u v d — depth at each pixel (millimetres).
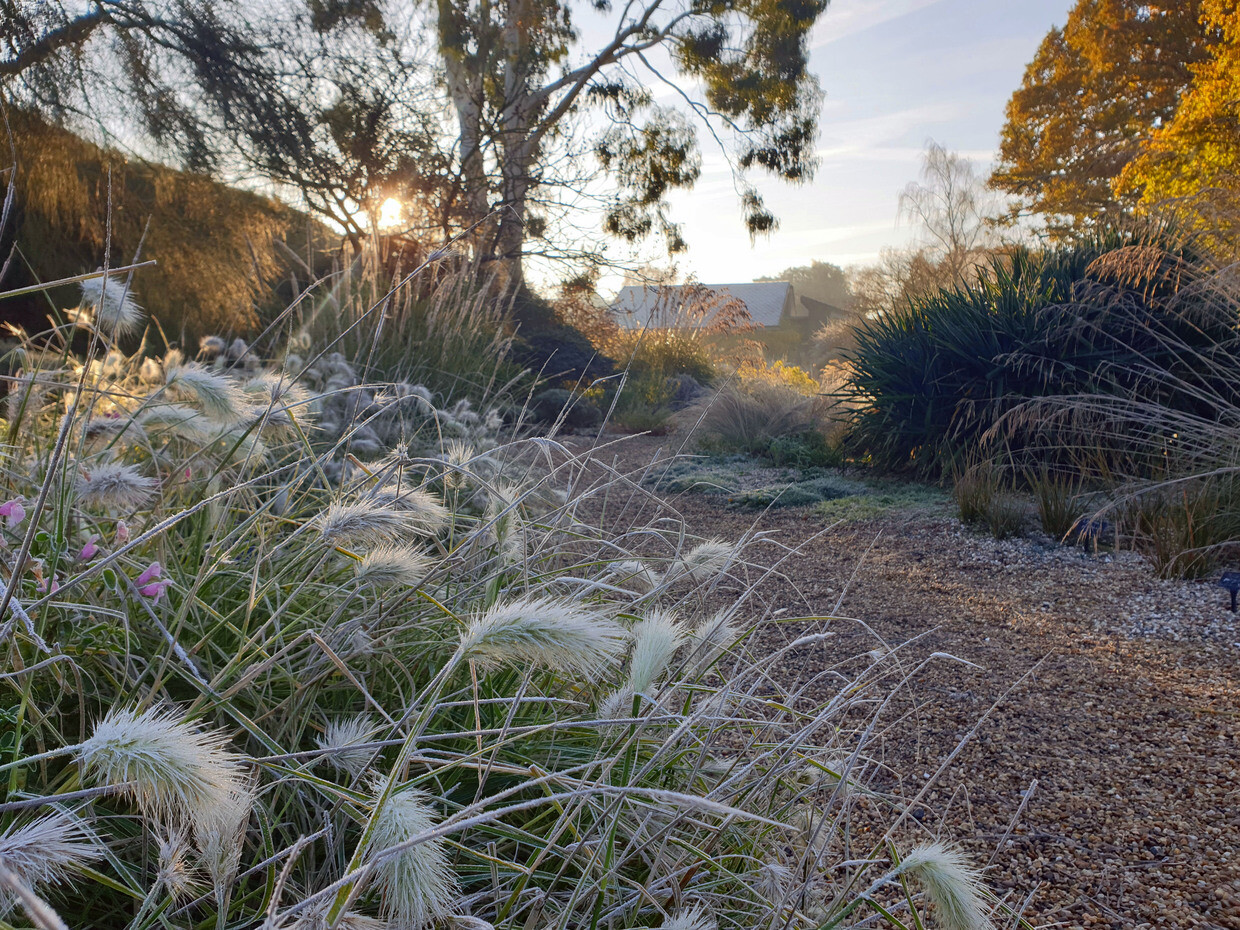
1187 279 6684
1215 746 2646
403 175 13039
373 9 12016
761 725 1821
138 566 1594
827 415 9984
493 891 1214
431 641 1741
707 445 9938
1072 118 26609
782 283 59750
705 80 19281
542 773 1188
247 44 10617
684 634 1855
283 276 10672
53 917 563
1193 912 1870
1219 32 22344
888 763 2598
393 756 1512
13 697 1414
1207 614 3922
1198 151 14609
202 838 1081
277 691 1646
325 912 860
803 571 4945
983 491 6023
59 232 8891
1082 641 3705
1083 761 2600
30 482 1835
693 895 1417
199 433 1916
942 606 4273
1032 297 7488
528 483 2633
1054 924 1843
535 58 16969
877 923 1650
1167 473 5543
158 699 1516
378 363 5984
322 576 1967
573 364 16984
